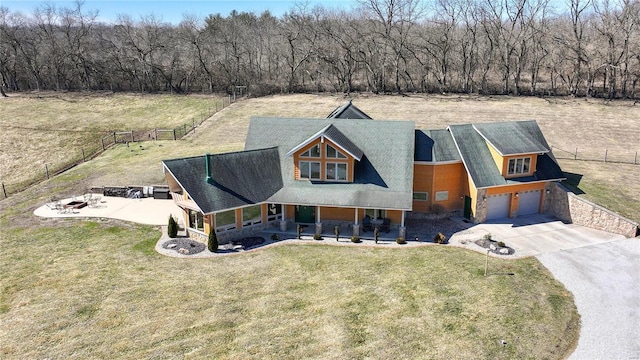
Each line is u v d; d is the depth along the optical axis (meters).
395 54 74.81
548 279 24.11
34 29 87.81
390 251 27.94
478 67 75.44
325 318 20.44
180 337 19.06
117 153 50.25
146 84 82.06
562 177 33.62
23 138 61.06
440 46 72.12
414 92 73.19
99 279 24.41
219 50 82.31
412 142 32.19
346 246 28.78
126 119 66.62
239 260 26.89
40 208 36.25
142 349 18.28
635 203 31.42
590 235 29.92
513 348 18.45
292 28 80.06
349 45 74.75
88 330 19.61
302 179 31.62
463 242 29.12
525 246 28.31
